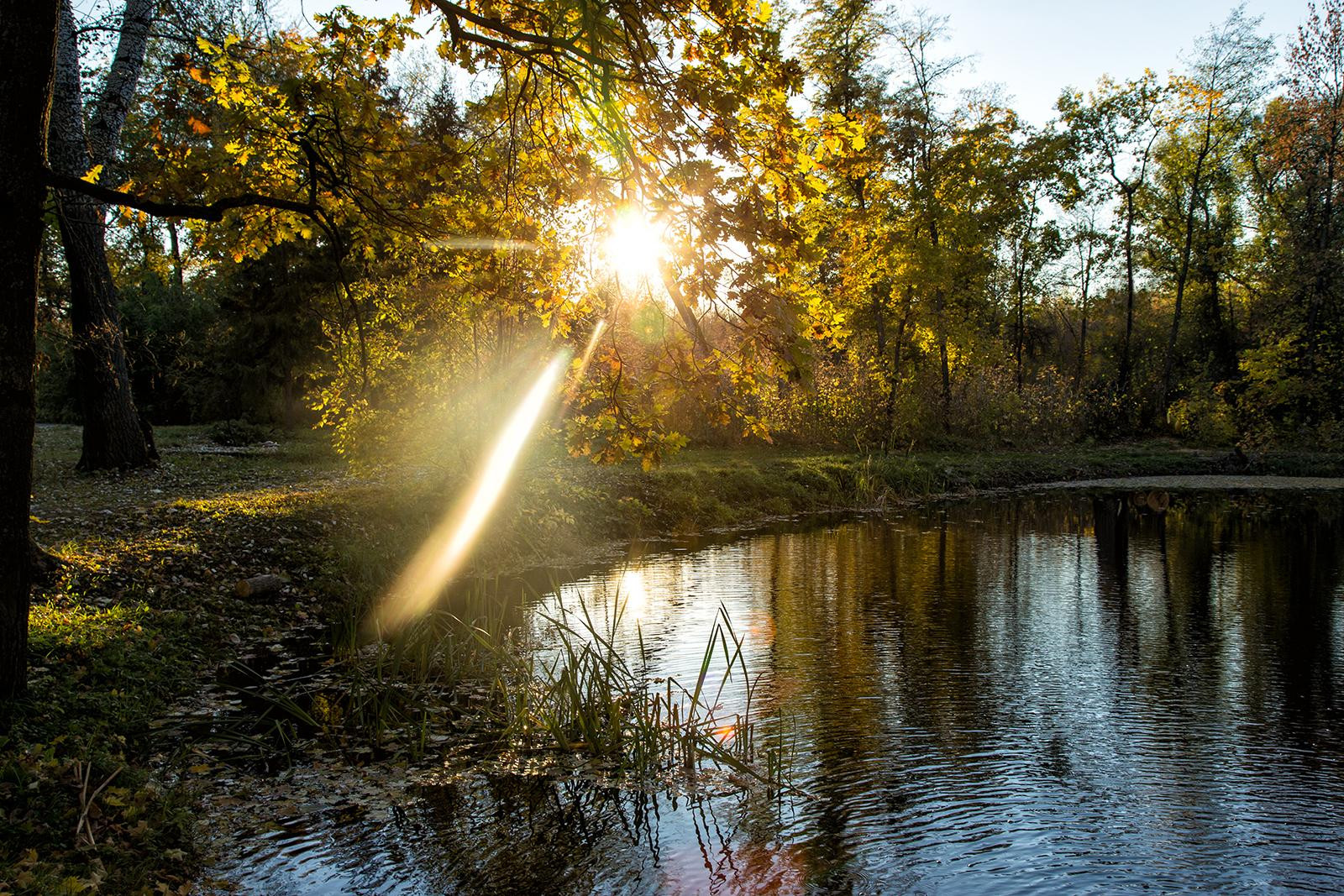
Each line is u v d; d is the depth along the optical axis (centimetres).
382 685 771
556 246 635
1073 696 784
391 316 1429
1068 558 1482
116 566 945
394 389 1430
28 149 540
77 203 1319
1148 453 3281
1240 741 681
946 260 3045
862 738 681
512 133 630
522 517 1504
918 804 569
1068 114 3872
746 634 975
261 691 754
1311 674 849
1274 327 3253
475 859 491
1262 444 3188
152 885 439
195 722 673
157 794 525
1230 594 1209
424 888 459
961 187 3234
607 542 1620
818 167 514
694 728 639
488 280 637
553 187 623
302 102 591
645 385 555
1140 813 559
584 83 564
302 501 1347
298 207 623
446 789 577
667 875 478
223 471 1866
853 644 942
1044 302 4869
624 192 525
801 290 509
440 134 651
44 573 861
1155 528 1841
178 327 3791
